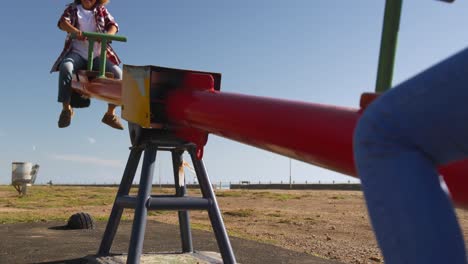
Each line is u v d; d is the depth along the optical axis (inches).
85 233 198.4
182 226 146.5
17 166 565.3
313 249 189.3
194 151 125.8
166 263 130.8
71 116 174.1
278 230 249.1
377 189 40.3
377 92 57.2
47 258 145.8
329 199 557.3
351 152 57.7
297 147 68.4
